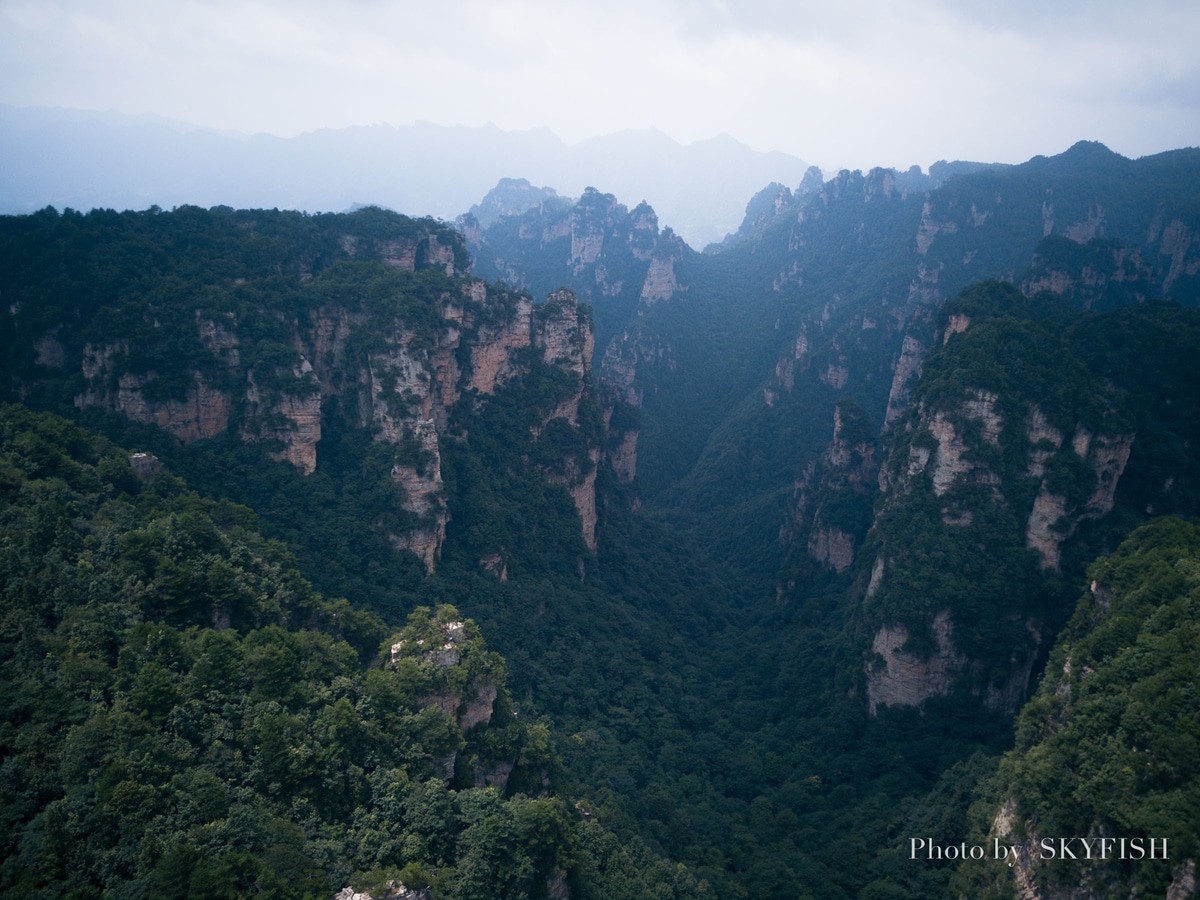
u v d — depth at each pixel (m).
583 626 106.06
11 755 42.41
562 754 77.50
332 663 56.72
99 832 38.84
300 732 47.72
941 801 72.00
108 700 45.84
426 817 47.22
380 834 45.22
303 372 93.69
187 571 55.91
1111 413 87.75
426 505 95.06
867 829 73.69
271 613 59.75
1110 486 87.56
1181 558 59.50
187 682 48.06
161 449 86.38
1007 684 83.81
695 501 193.50
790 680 107.25
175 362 88.62
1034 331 98.06
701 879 66.00
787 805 82.44
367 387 99.69
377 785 48.44
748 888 69.19
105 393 86.81
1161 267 197.00
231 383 92.25
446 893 43.62
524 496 113.44
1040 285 154.88
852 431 136.62
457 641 62.62
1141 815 42.34
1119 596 62.00
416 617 65.31
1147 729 46.69
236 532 69.44
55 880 37.41
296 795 45.38
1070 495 85.44
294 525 88.50
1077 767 49.75
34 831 38.91
